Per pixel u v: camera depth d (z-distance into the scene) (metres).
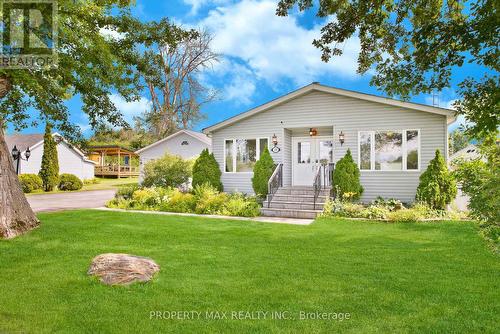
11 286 4.43
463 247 6.69
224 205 12.40
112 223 9.30
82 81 9.29
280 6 7.33
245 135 15.41
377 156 13.08
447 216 10.33
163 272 5.03
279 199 13.14
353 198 12.72
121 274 4.56
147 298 4.06
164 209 13.05
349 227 9.20
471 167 4.09
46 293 4.20
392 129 12.89
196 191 13.73
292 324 3.41
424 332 3.24
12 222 7.54
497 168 3.70
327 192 12.79
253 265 5.47
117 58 9.65
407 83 6.65
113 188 29.28
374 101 13.01
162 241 7.24
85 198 20.06
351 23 6.84
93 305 3.85
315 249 6.63
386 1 6.55
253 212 11.77
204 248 6.65
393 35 6.93
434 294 4.19
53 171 26.03
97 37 8.61
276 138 14.78
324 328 3.33
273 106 14.80
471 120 5.62
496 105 5.30
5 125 10.19
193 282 4.62
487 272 5.09
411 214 9.98
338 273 5.05
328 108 13.91
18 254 6.02
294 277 4.87
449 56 6.16
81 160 34.28
